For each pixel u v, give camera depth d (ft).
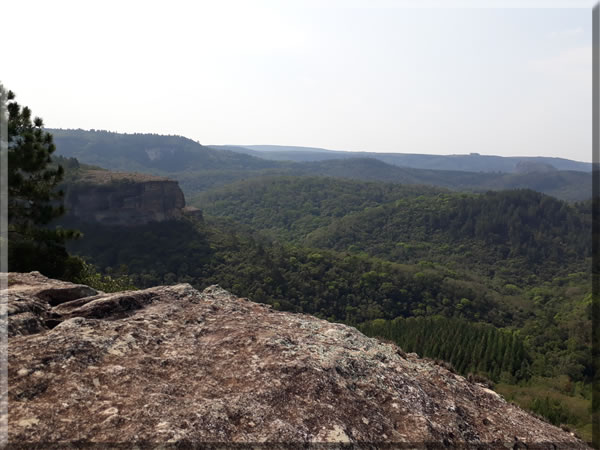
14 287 18.15
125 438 8.39
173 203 339.16
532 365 201.67
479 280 426.51
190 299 18.44
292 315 19.06
